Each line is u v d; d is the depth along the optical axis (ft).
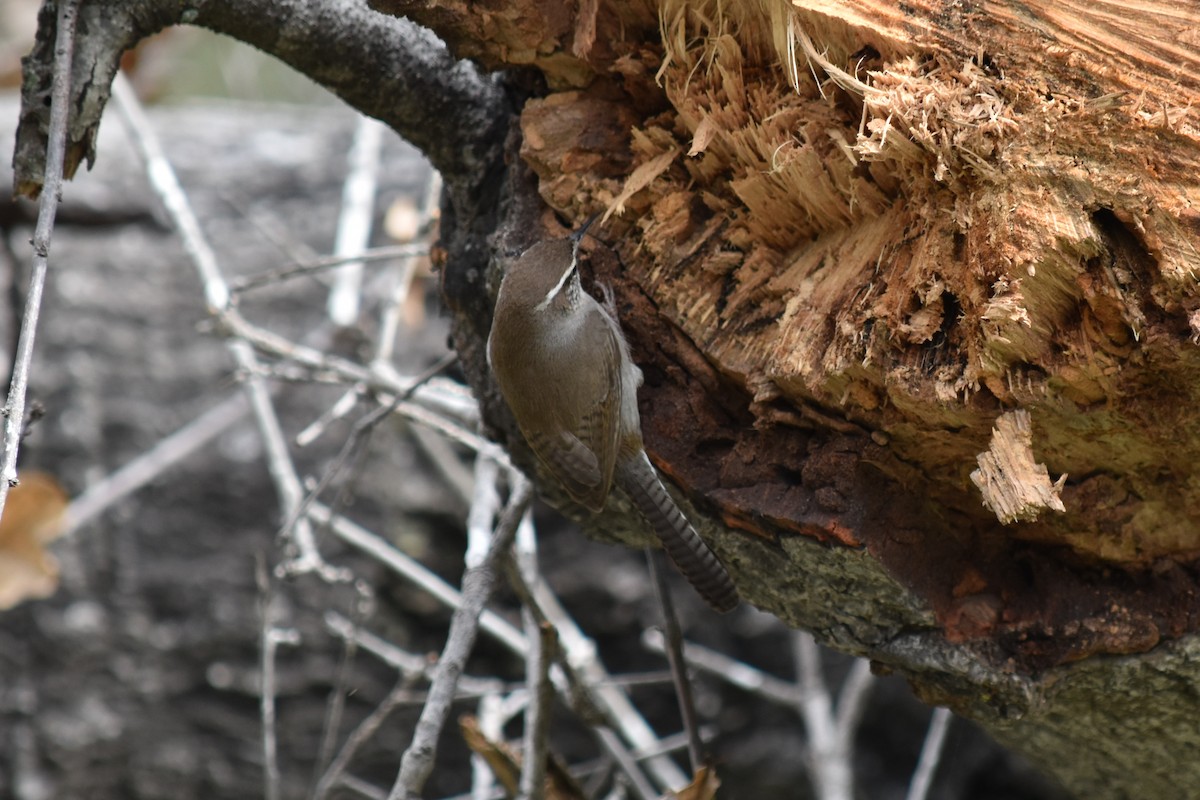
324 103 54.29
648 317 21.09
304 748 41.88
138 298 44.37
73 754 41.50
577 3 20.59
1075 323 16.53
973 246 16.75
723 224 20.52
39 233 17.26
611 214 21.17
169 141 48.08
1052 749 24.54
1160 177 15.93
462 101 22.99
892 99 17.03
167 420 43.16
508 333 21.83
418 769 21.71
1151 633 19.42
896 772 41.98
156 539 42.45
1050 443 18.31
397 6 20.35
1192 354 16.06
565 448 22.43
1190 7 16.72
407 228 38.91
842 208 19.06
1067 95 16.56
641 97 21.26
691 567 21.95
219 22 21.74
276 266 44.83
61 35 19.21
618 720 31.53
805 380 18.40
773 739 41.52
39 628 41.93
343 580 28.71
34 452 42.34
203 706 42.16
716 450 21.30
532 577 29.66
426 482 42.22
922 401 17.40
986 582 20.11
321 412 43.21
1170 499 18.71
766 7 18.54
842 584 20.40
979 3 17.26
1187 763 22.86
